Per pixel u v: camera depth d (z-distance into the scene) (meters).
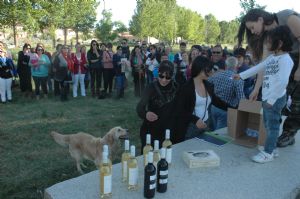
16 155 5.59
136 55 11.27
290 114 3.93
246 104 3.86
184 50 9.37
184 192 2.75
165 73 3.75
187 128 4.14
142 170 3.09
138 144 6.38
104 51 10.88
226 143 3.91
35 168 5.06
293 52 3.71
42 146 6.10
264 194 2.79
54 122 7.83
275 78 3.09
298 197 2.88
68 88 11.35
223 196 2.72
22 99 10.49
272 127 3.34
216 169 3.23
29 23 16.06
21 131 7.01
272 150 3.44
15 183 4.52
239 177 3.07
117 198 2.61
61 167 5.11
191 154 3.34
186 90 3.88
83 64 10.94
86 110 9.19
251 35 3.93
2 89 9.80
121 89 10.95
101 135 6.94
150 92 3.90
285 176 3.14
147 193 2.61
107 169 2.56
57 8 19.88
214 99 4.86
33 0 16.73
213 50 6.97
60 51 10.30
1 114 8.51
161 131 3.95
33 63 10.30
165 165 2.68
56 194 2.64
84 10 29.20
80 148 4.71
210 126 5.12
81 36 46.53
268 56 3.65
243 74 3.84
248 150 3.74
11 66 9.99
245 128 4.17
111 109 9.36
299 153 3.75
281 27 3.06
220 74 5.00
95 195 2.63
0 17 15.91
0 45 9.72
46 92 10.72
